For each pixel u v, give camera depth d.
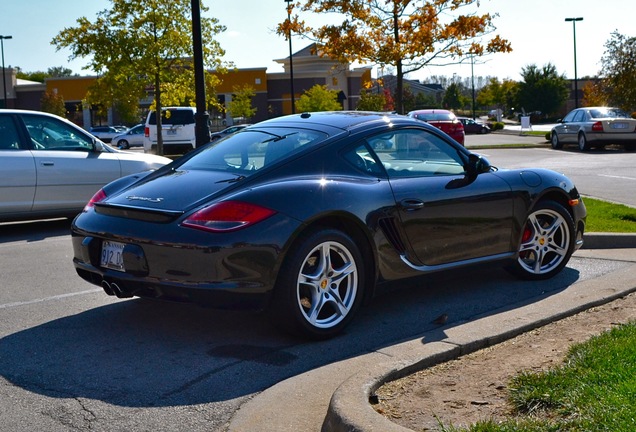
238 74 57.97
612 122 24.20
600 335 4.21
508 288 6.00
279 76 58.75
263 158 5.00
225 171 4.99
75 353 4.48
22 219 9.15
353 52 19.56
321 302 4.65
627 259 6.97
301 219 4.51
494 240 5.70
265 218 4.41
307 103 47.72
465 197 5.46
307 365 4.27
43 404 3.71
